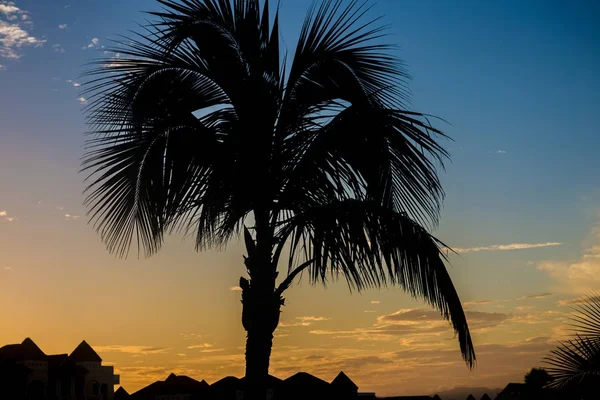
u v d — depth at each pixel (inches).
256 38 359.6
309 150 342.0
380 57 373.1
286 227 326.0
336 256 309.6
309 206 342.6
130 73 350.0
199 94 373.1
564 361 426.9
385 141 338.6
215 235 372.5
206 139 347.3
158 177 357.4
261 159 344.2
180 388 1530.5
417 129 324.5
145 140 348.8
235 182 341.1
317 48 364.2
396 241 311.1
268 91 350.9
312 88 371.6
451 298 314.8
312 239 315.0
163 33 338.3
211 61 357.1
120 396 1610.5
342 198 340.8
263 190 343.3
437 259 313.0
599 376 415.2
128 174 358.9
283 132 358.9
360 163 343.3
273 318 333.7
